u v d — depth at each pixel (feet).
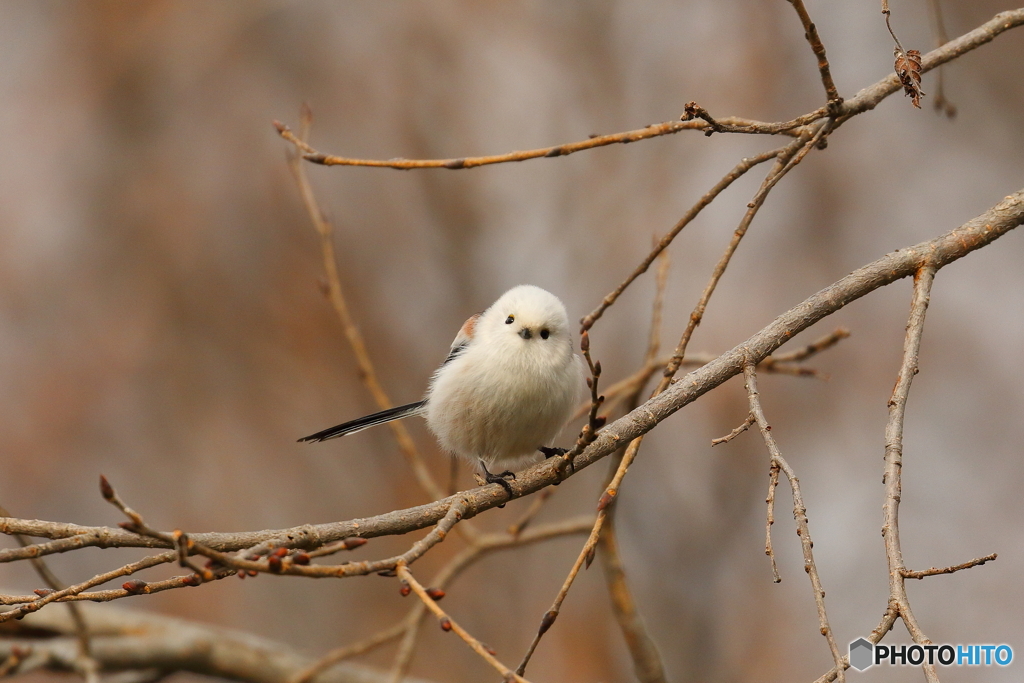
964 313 46.14
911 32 48.62
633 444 17.29
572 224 51.26
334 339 50.11
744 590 42.52
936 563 41.27
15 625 29.30
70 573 43.91
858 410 44.32
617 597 26.30
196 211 51.98
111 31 53.01
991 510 42.16
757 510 43.42
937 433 44.11
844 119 18.95
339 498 48.21
